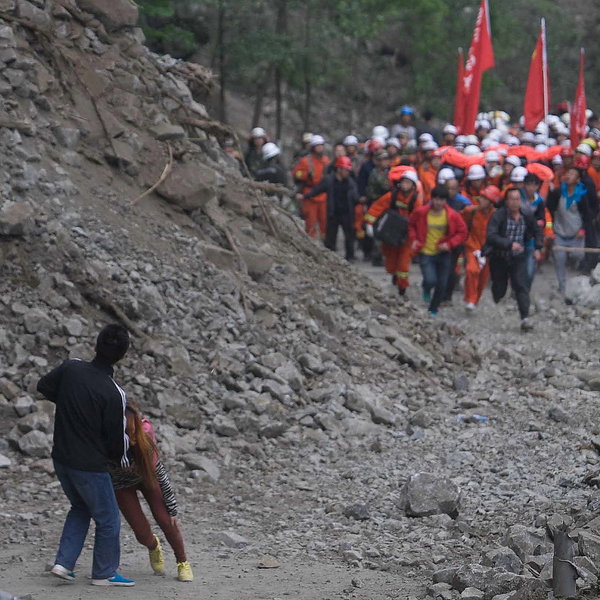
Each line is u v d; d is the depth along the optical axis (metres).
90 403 22.70
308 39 93.94
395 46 121.94
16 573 24.58
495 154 70.12
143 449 23.36
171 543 24.28
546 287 67.44
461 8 117.50
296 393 38.53
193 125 50.19
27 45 44.50
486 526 29.33
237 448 34.88
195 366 37.72
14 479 30.95
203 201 45.09
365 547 27.50
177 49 84.00
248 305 41.91
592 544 24.27
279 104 97.50
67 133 43.16
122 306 37.94
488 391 43.59
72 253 38.09
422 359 44.34
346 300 46.81
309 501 31.62
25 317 35.50
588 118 97.56
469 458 35.66
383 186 70.50
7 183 38.81
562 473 34.34
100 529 23.17
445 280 56.53
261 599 22.89
